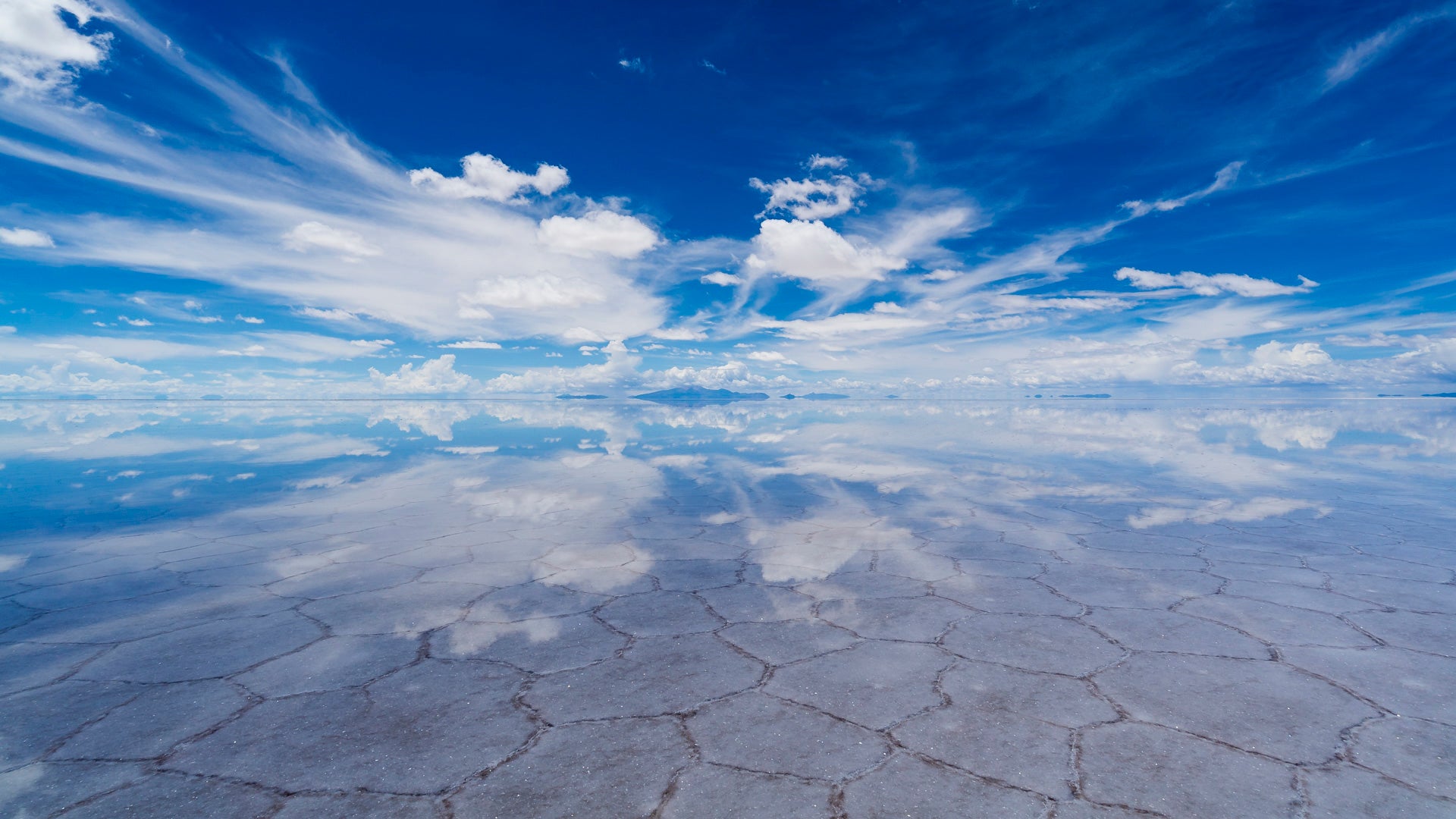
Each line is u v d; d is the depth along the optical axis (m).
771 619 2.85
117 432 15.78
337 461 9.55
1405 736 1.81
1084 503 5.93
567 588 3.33
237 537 4.53
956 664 2.33
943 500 6.11
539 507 5.77
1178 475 7.78
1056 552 4.08
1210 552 4.04
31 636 2.61
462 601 3.11
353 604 3.05
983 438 14.24
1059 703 2.03
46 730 1.85
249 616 2.88
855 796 1.54
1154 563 3.80
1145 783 1.59
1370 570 3.58
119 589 3.28
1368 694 2.08
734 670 2.29
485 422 22.25
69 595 3.17
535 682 2.20
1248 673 2.24
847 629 2.70
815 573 3.62
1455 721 1.90
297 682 2.19
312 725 1.89
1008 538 4.49
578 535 4.63
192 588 3.29
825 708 2.00
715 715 1.96
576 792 1.57
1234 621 2.77
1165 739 1.80
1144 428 17.28
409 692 2.11
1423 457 9.73
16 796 1.54
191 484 7.13
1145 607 2.99
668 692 2.12
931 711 1.98
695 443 13.17
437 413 31.62
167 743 1.79
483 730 1.87
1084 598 3.13
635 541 4.45
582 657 2.42
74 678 2.21
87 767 1.67
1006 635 2.63
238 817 1.47
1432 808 1.49
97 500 6.02
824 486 7.07
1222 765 1.67
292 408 40.62
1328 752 1.73
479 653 2.45
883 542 4.38
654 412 36.16
